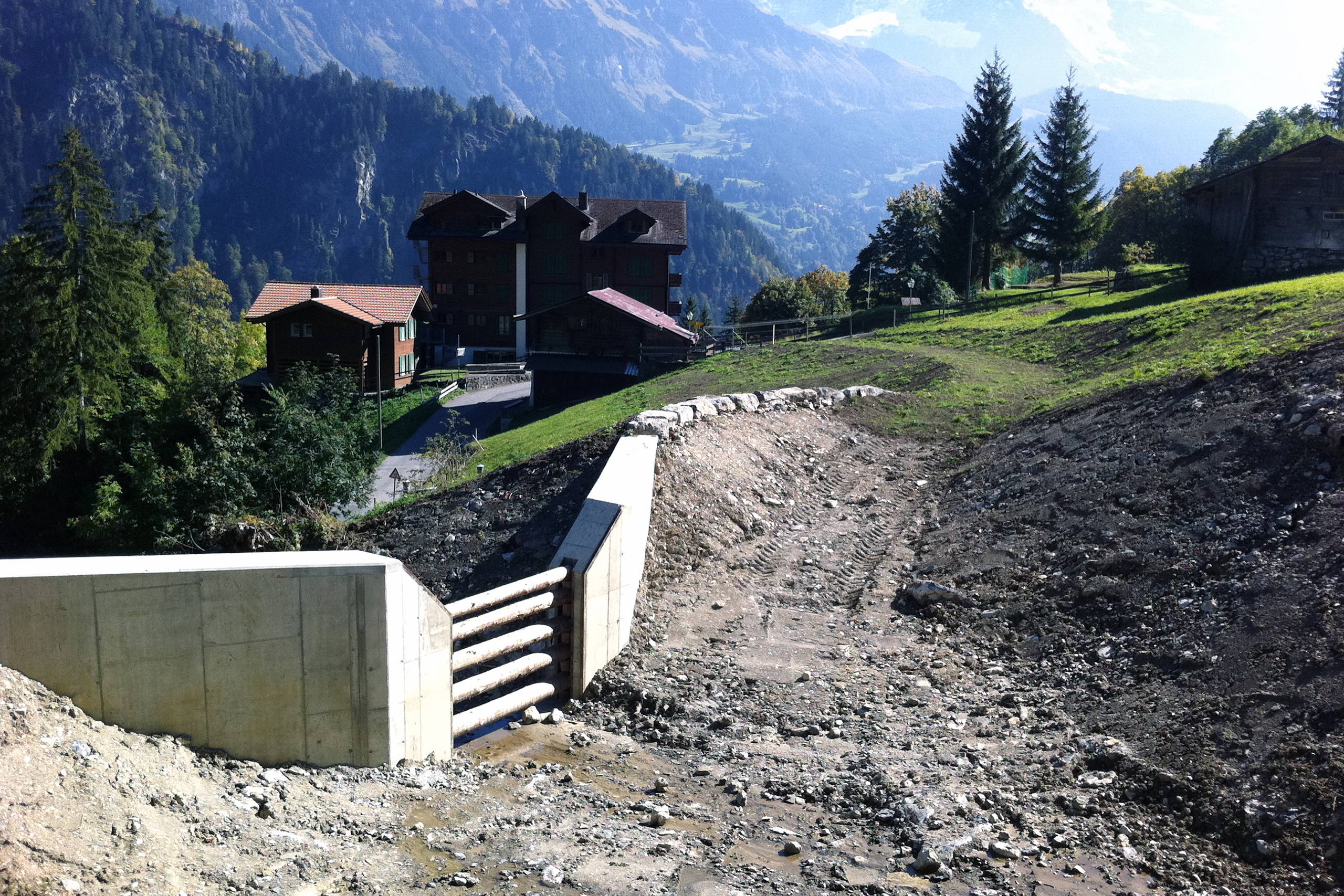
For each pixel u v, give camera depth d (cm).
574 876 735
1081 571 1336
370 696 897
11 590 752
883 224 8862
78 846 646
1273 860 749
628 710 1144
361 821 810
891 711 1100
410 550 1692
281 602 849
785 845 805
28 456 4341
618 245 7194
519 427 4269
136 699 802
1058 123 6253
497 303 7450
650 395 3853
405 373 6197
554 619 1194
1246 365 1706
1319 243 4038
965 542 1586
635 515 1322
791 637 1324
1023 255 6725
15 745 700
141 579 793
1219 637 1051
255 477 2523
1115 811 845
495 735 1075
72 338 4416
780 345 4834
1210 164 8588
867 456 2228
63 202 4528
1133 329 3105
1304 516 1185
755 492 1827
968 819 836
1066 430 1931
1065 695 1084
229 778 815
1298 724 860
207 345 6662
